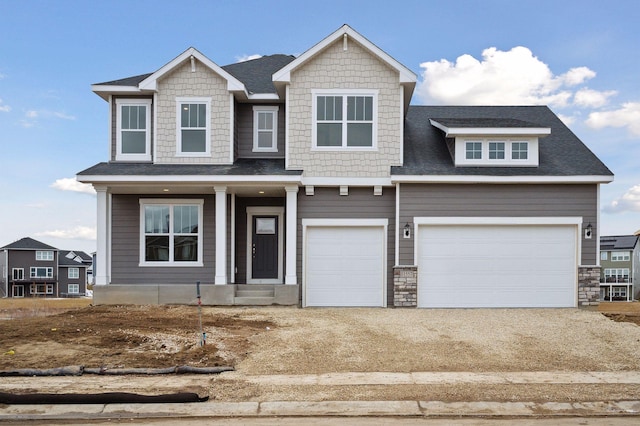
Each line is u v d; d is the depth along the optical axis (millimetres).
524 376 8656
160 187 15422
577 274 15320
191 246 16266
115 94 16297
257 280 16906
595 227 15312
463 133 15617
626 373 8883
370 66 15898
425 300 15445
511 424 6547
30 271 66812
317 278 15773
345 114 15875
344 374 8734
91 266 77562
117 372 8562
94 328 11148
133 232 16219
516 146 15930
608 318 13523
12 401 7211
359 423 6570
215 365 9016
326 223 15766
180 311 13977
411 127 18391
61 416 6801
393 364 9328
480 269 15484
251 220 17000
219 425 6516
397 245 15406
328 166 15789
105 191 15414
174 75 16188
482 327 12172
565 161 16047
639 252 61438
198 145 16203
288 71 15719
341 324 12430
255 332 11344
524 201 15406
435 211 15445
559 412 6957
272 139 17094
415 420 6695
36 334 10562
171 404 7242
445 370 9016
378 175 15750
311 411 6973
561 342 10805
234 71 18875
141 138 16422
